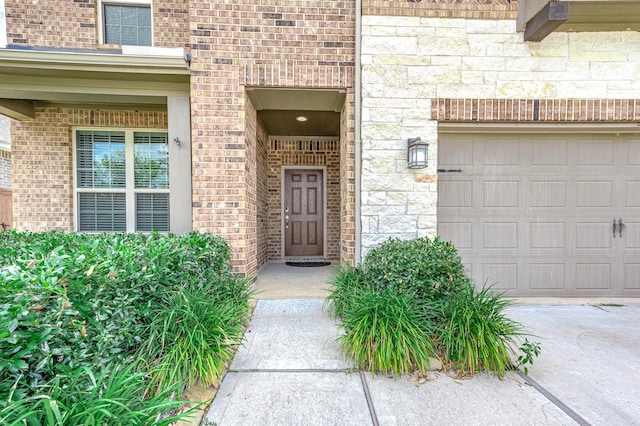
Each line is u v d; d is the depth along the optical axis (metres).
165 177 5.23
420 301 2.46
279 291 4.18
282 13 3.91
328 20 3.95
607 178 4.04
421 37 3.79
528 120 3.78
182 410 1.75
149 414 1.29
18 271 1.41
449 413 1.78
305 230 7.03
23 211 4.86
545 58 3.76
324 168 6.93
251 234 4.38
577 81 3.76
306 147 6.89
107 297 1.69
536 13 3.46
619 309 3.59
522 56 3.77
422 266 2.63
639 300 3.93
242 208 3.97
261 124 5.81
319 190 7.04
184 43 4.61
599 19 3.52
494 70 3.79
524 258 4.07
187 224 4.07
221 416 1.75
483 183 4.07
